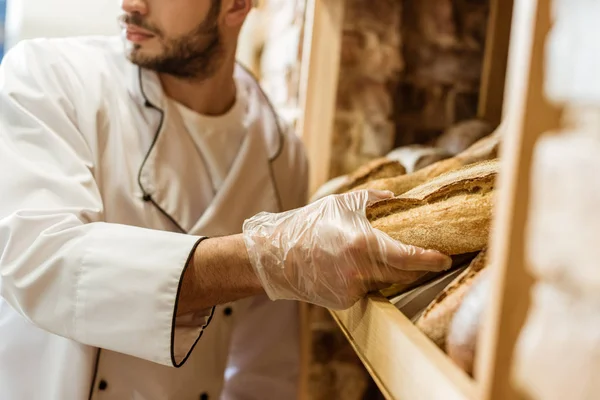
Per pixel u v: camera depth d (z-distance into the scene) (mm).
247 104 1247
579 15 323
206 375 1102
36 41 1050
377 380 587
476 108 1407
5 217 845
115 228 830
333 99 1337
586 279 321
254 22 2074
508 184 341
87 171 925
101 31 2461
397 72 1368
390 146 1379
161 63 1024
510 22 1353
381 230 699
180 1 987
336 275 681
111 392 1003
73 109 991
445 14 1375
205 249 776
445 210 673
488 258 562
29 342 979
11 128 927
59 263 803
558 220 333
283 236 718
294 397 1295
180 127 1088
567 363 326
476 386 391
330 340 1360
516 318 344
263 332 1267
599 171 310
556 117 329
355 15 1333
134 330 783
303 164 1313
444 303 559
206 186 1105
